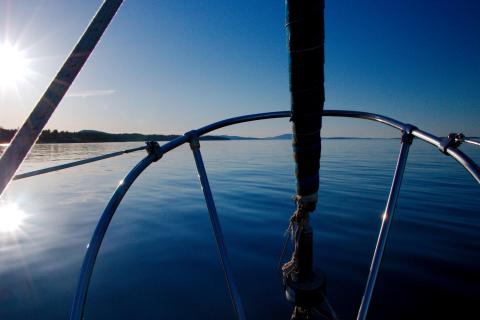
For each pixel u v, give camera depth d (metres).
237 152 47.75
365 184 14.10
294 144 1.33
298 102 1.21
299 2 1.08
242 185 14.74
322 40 1.14
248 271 5.35
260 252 6.16
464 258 5.57
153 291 4.76
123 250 6.41
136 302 4.48
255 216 8.91
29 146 0.85
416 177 16.08
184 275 5.26
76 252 6.48
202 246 6.57
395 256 5.71
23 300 4.61
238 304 1.58
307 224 1.49
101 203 11.79
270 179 16.81
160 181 16.91
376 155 36.22
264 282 4.97
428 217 8.25
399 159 1.61
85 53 0.92
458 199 10.51
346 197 11.10
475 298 4.31
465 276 4.91
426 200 10.38
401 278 4.90
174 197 12.16
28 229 8.26
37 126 0.86
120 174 22.34
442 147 1.34
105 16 0.96
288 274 1.56
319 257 5.79
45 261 6.01
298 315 1.57
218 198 11.68
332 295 4.50
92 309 4.33
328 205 9.85
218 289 4.80
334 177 16.52
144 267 5.58
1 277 5.34
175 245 6.65
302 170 1.36
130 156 40.03
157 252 6.27
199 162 1.81
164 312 4.24
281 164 26.41
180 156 38.41
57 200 12.53
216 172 20.58
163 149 1.63
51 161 33.84
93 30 0.94
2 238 7.47
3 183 0.82
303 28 1.10
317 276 1.57
